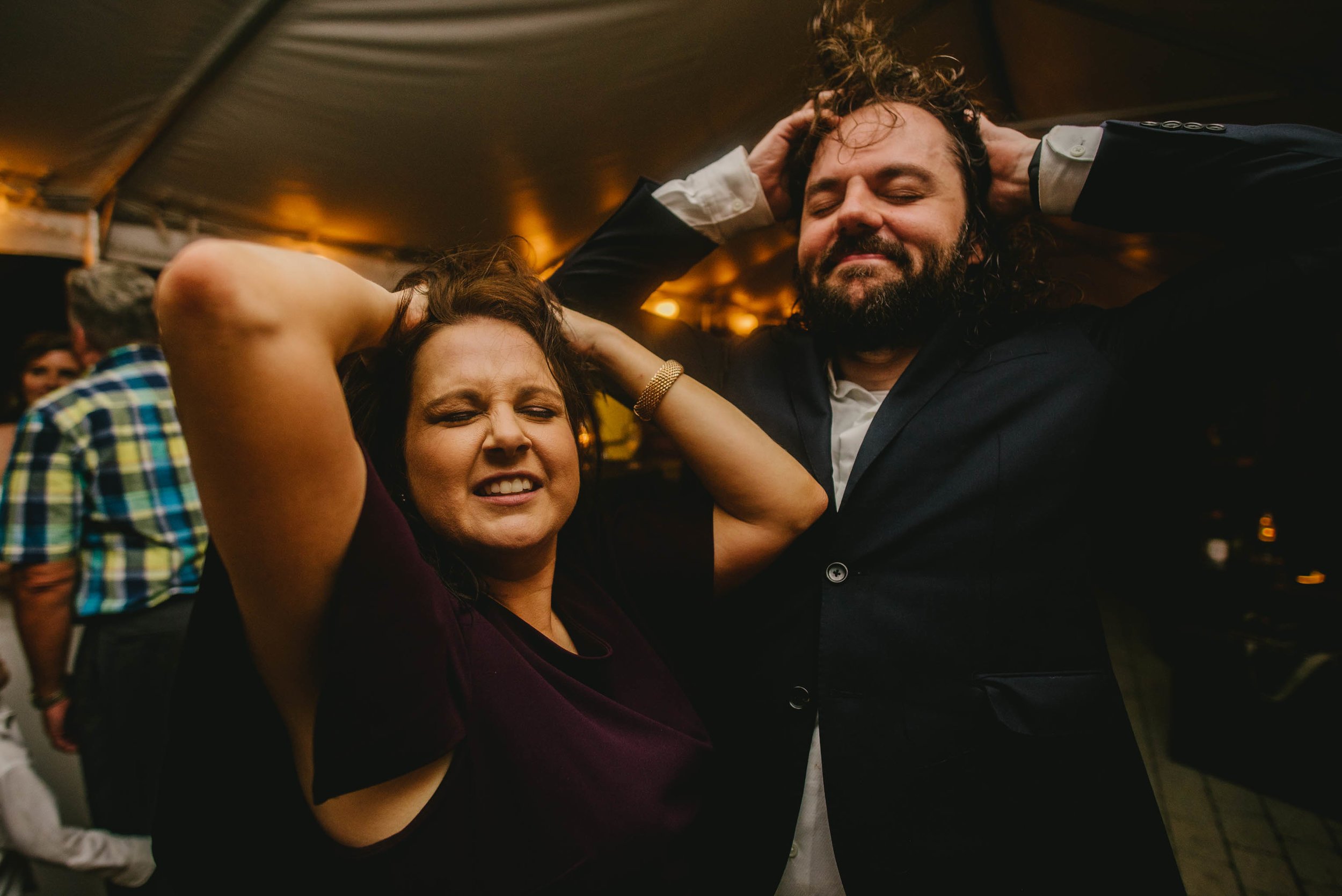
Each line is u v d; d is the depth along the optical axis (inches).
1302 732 105.9
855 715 36.1
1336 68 82.7
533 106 100.3
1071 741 34.3
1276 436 178.4
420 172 111.7
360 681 19.3
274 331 16.7
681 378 38.2
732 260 173.2
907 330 40.3
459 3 80.6
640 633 33.6
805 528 37.1
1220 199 36.4
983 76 115.0
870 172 38.7
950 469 37.4
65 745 75.2
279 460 17.1
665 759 28.0
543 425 27.8
